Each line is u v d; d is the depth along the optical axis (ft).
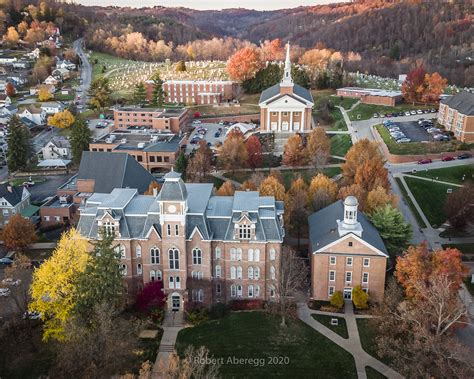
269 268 283.59
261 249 278.26
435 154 495.82
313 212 364.58
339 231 278.87
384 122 613.11
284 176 488.44
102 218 280.72
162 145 562.66
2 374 234.58
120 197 303.07
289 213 350.84
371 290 282.15
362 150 423.23
